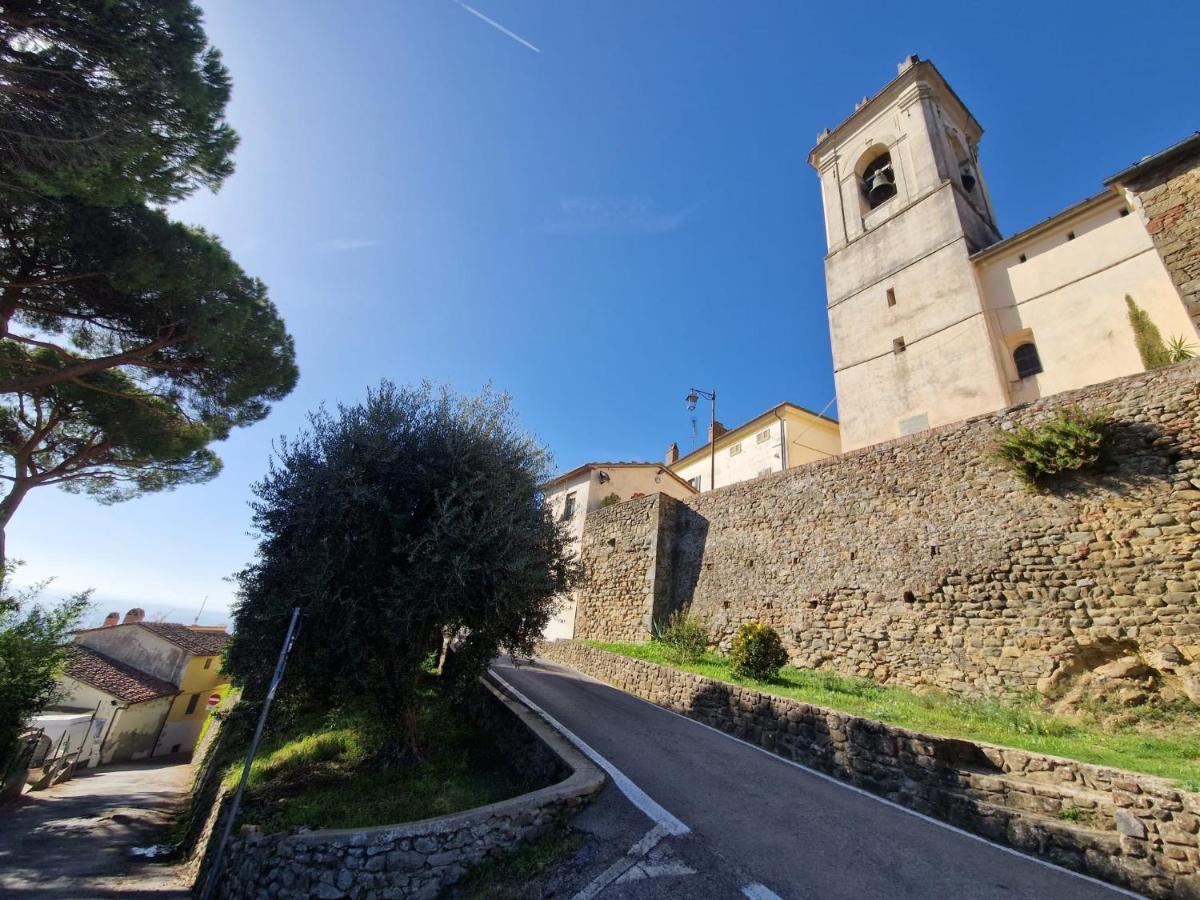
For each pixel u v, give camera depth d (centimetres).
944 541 1221
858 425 1903
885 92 2272
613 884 489
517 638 945
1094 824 577
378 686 817
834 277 2205
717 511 1906
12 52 709
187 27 787
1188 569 882
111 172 823
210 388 1402
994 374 1570
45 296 1138
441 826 558
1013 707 972
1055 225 1589
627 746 885
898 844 579
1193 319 976
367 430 857
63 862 967
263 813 712
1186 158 1044
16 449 1466
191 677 3178
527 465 1007
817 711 891
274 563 821
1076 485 1048
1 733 1341
